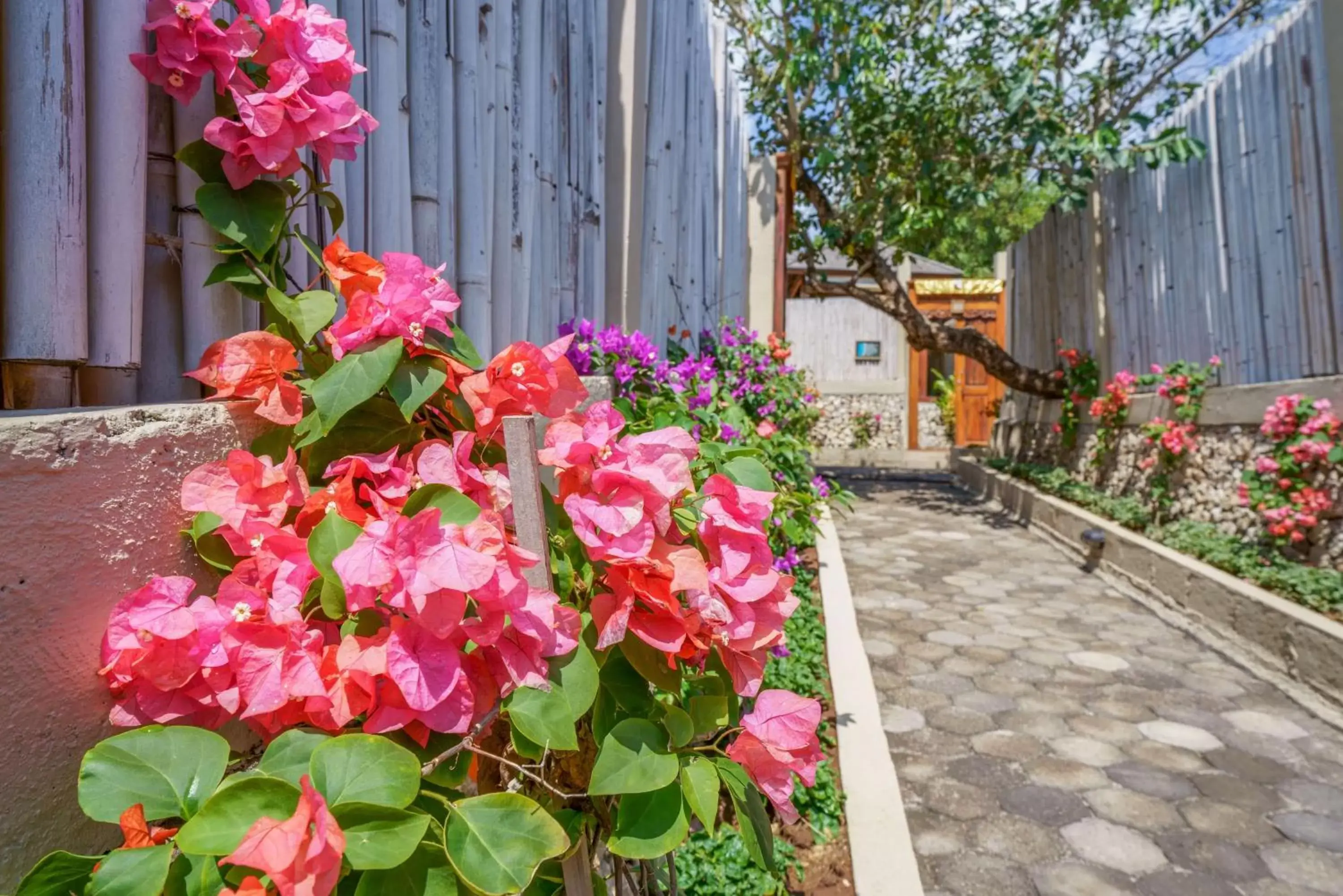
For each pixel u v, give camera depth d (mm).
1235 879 2418
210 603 864
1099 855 2535
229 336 1227
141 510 864
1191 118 6133
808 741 1083
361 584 800
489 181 2107
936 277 14547
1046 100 7254
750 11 8312
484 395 1077
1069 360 8516
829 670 3580
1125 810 2795
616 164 3318
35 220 946
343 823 719
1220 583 4562
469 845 789
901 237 8945
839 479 12062
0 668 708
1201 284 6047
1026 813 2775
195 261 1182
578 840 1021
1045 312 9828
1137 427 6832
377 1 1635
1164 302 6652
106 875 671
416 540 824
